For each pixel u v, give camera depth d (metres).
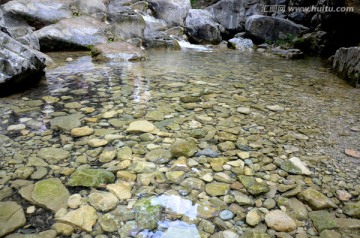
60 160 2.15
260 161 2.23
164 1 11.31
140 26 9.19
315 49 9.59
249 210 1.70
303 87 4.61
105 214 1.62
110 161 2.16
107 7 10.05
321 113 3.34
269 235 1.51
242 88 4.35
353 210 1.71
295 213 1.68
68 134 2.57
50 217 1.58
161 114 3.11
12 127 2.68
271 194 1.84
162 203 1.73
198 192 1.84
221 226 1.57
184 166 2.12
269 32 11.30
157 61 6.77
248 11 12.45
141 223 1.57
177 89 4.11
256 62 7.28
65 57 6.70
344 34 9.05
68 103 3.37
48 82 4.28
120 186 1.87
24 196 1.73
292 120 3.09
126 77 4.79
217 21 12.79
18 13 7.52
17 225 1.51
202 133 2.67
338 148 2.47
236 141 2.55
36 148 2.32
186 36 11.62
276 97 3.94
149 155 2.26
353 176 2.06
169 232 1.51
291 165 2.18
